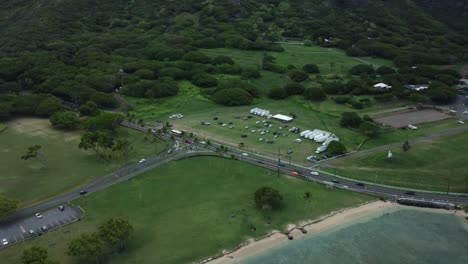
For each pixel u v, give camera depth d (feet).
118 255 406.62
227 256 411.13
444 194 523.29
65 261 395.34
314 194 521.24
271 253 416.87
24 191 532.73
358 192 527.40
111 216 475.31
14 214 480.23
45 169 594.65
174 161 616.80
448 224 465.06
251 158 624.59
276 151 650.02
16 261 395.55
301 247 425.69
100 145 622.95
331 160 613.93
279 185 543.80
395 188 538.06
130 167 599.57
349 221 468.75
